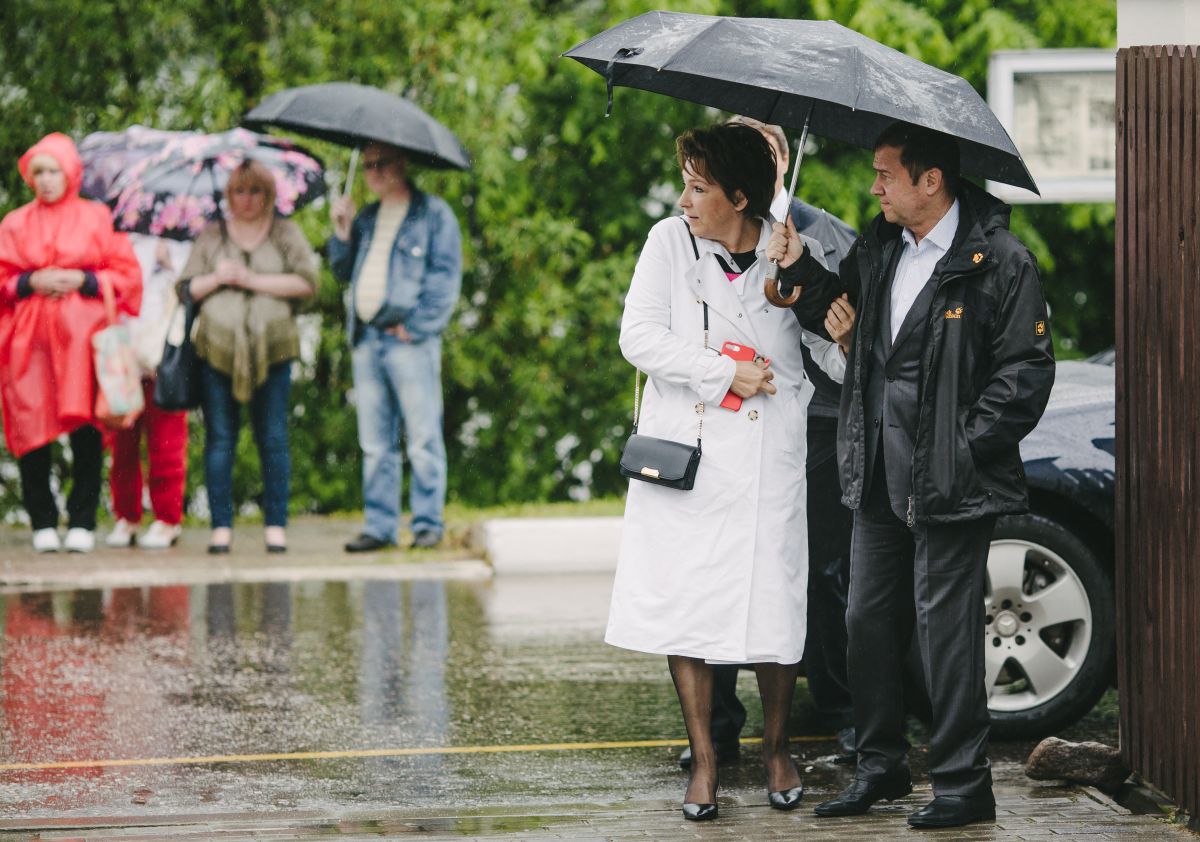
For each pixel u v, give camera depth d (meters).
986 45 31.38
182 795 12.63
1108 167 22.11
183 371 23.73
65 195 23.45
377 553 24.67
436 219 24.45
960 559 11.35
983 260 11.11
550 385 31.33
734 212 12.05
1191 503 11.12
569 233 30.88
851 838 11.11
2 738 14.38
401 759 13.79
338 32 30.52
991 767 13.29
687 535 11.98
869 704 11.89
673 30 11.51
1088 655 14.07
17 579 22.03
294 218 29.58
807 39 11.15
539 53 30.64
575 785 13.00
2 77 30.17
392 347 24.48
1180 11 12.18
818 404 12.95
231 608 20.52
